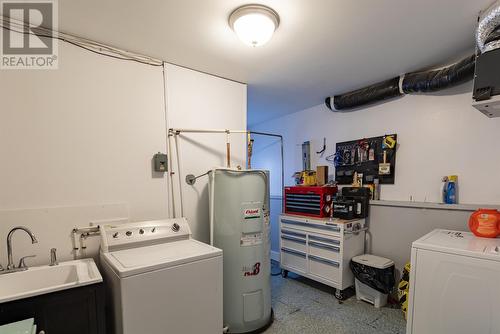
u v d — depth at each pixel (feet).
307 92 10.18
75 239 5.83
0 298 3.81
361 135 10.18
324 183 10.48
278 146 14.21
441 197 7.79
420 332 5.63
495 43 4.91
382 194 9.37
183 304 5.02
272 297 9.01
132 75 6.79
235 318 6.76
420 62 7.48
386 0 4.77
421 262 5.65
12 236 5.17
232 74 8.33
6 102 5.23
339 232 8.67
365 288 8.53
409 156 8.68
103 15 5.20
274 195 14.30
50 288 4.14
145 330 4.55
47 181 5.59
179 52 6.82
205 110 8.14
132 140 6.74
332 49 6.70
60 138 5.76
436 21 5.45
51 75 5.69
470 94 7.34
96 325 4.45
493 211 6.25
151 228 6.20
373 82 9.08
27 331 3.09
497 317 4.78
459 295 5.18
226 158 8.57
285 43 6.37
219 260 5.56
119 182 6.51
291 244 10.39
